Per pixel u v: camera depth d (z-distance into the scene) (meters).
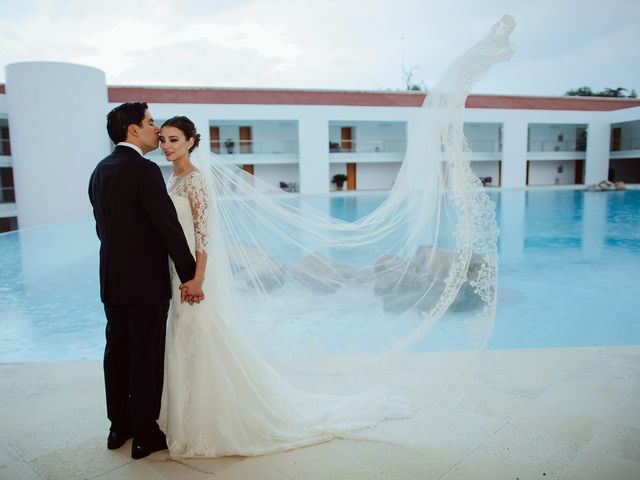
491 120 22.86
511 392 2.49
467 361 2.28
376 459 1.88
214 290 1.97
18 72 15.30
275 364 2.40
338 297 2.50
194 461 1.88
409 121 22.00
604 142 24.27
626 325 4.91
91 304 6.09
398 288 2.43
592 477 1.75
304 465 1.84
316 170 21.55
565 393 2.47
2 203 16.95
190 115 19.52
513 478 1.74
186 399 1.90
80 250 9.88
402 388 2.56
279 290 2.50
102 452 1.97
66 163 15.83
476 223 2.12
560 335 4.65
